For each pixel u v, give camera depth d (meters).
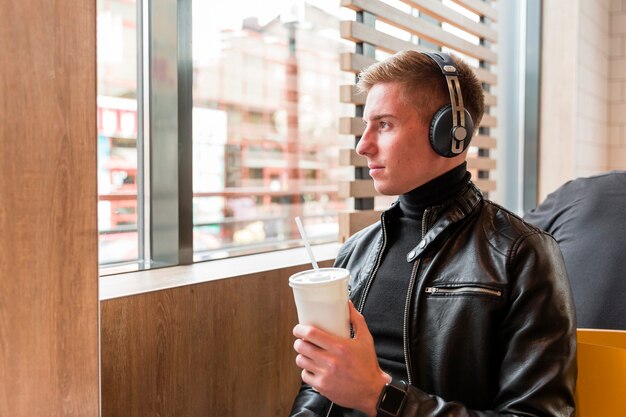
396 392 0.88
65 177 0.71
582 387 1.02
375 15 1.99
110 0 1.58
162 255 1.60
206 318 1.32
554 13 3.39
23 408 0.69
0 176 0.66
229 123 1.95
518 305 0.95
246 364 1.43
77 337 0.73
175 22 1.56
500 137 3.34
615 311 1.55
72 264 0.72
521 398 0.89
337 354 0.83
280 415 1.54
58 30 0.70
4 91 0.66
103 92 1.57
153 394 1.21
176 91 1.57
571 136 3.38
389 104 1.04
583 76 3.47
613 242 1.64
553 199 1.93
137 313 1.17
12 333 0.68
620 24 3.94
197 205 1.83
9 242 0.67
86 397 0.74
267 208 2.14
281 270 1.53
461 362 0.98
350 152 1.93
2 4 0.65
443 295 1.02
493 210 1.08
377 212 2.08
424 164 1.05
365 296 1.13
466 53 2.56
